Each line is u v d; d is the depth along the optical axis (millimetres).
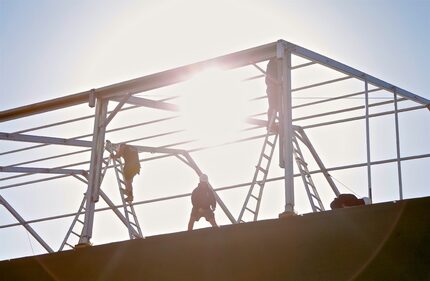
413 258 12625
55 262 15508
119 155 18656
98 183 16938
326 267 13156
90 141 22094
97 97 17641
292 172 14578
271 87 16594
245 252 13852
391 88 18375
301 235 13516
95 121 17438
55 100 17922
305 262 13344
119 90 17453
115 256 14945
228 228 14109
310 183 18125
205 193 17312
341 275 13008
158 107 18703
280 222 13750
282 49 15469
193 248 14289
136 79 17141
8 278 15812
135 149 18875
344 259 13078
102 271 14953
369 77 17469
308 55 15953
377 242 12938
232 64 16312
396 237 12836
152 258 14570
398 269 12672
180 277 14211
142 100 18297
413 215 12828
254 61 16000
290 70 15492
